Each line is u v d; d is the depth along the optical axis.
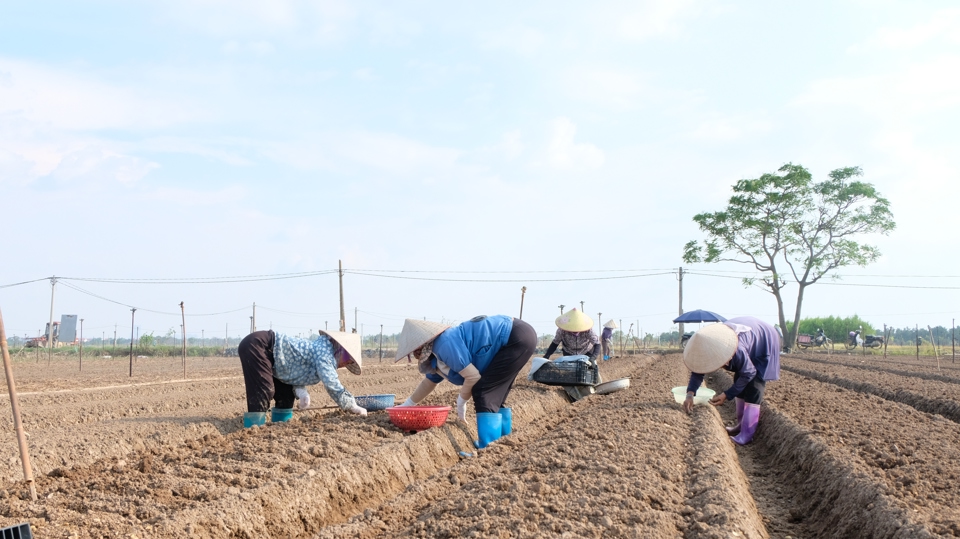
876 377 18.52
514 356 9.02
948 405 12.11
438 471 7.92
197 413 11.89
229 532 5.51
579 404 12.52
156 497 5.99
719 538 4.81
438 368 9.22
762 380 9.98
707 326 9.84
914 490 6.01
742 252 44.81
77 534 5.05
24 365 32.62
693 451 7.57
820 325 53.84
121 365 33.66
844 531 5.91
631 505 5.60
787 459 8.70
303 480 6.47
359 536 5.55
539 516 5.33
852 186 41.31
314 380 10.06
